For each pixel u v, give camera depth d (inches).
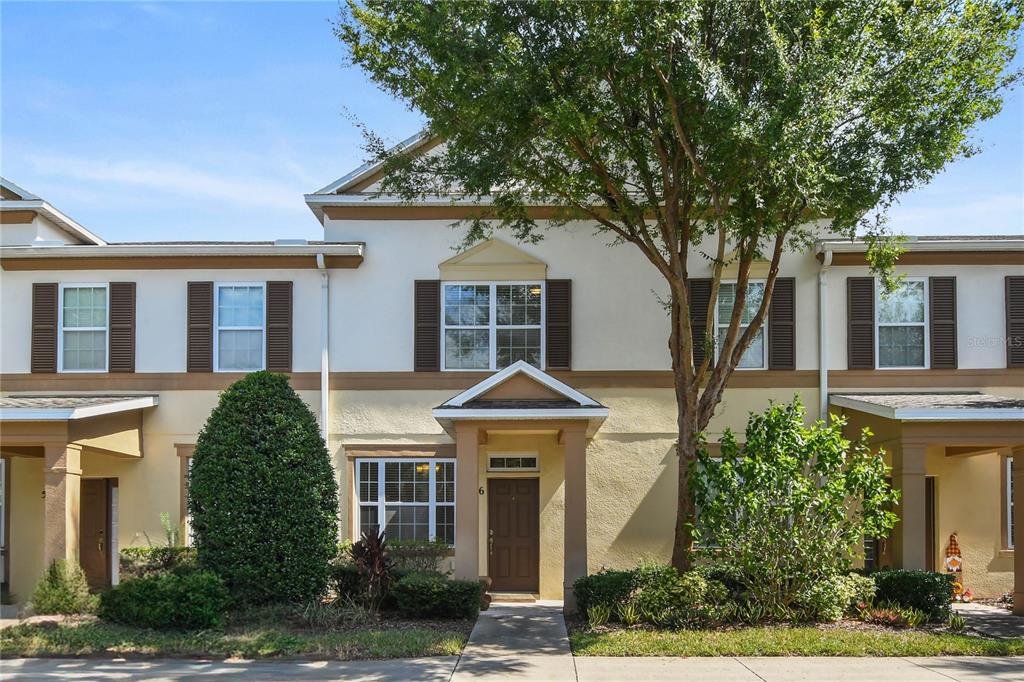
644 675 446.3
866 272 732.0
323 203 743.1
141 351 738.8
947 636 528.4
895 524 661.9
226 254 733.9
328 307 740.0
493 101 513.7
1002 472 729.0
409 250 743.7
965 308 730.2
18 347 741.9
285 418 609.6
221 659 490.9
